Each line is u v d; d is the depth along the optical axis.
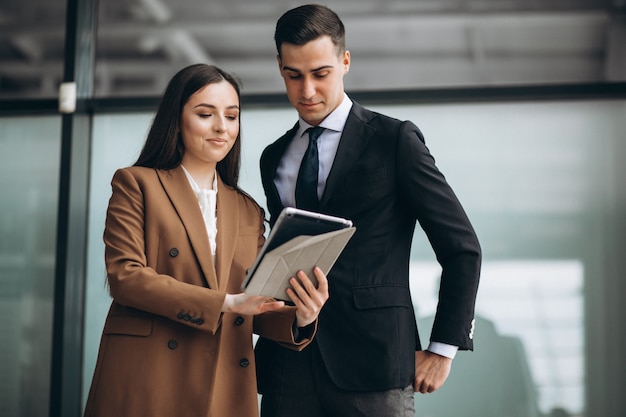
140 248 2.57
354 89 4.32
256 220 2.83
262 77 4.38
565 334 4.10
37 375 4.34
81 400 4.28
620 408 4.03
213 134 2.69
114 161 4.43
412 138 2.77
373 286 2.69
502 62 4.27
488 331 4.13
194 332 2.56
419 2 4.34
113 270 2.52
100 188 4.42
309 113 2.80
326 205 2.74
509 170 4.23
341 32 2.80
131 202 2.62
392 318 2.68
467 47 4.30
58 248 4.32
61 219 4.34
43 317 4.37
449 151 4.27
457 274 2.69
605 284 4.12
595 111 4.23
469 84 4.28
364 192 2.73
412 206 2.74
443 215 2.70
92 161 4.43
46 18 4.52
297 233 2.32
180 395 2.52
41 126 4.48
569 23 4.27
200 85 2.70
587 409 4.05
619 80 4.23
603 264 4.13
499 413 4.07
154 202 2.62
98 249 4.38
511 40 4.29
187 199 2.66
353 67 4.33
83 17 4.47
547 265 4.15
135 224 2.59
